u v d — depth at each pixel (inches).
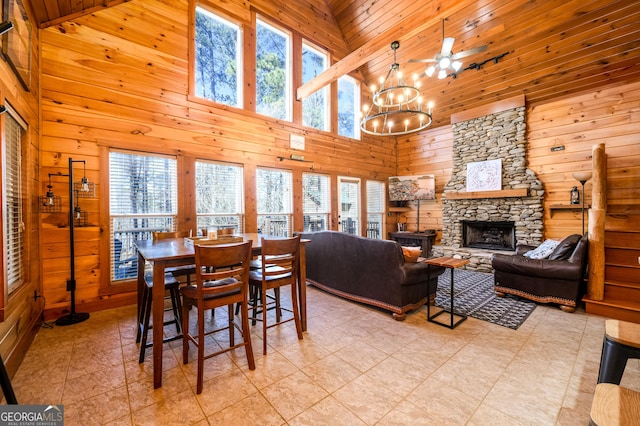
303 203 219.5
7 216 83.7
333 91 241.0
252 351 85.4
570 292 124.6
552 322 113.7
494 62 193.9
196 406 65.7
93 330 108.1
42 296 115.4
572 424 59.3
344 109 254.2
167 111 150.8
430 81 226.7
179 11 155.2
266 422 60.6
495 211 219.9
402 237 267.1
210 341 98.9
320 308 131.3
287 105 209.9
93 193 129.2
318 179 231.1
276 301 112.8
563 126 194.4
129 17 139.8
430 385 73.3
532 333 103.8
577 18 156.3
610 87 177.3
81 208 126.3
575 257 124.3
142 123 142.9
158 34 148.2
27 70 95.7
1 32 48.7
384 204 280.4
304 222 220.7
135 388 72.3
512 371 79.4
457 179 242.2
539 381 74.6
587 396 68.3
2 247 71.7
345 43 245.1
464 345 94.9
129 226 141.0
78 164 126.0
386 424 59.9
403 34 136.3
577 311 125.8
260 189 193.9
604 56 164.7
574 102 190.2
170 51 151.9
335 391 71.0
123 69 137.8
